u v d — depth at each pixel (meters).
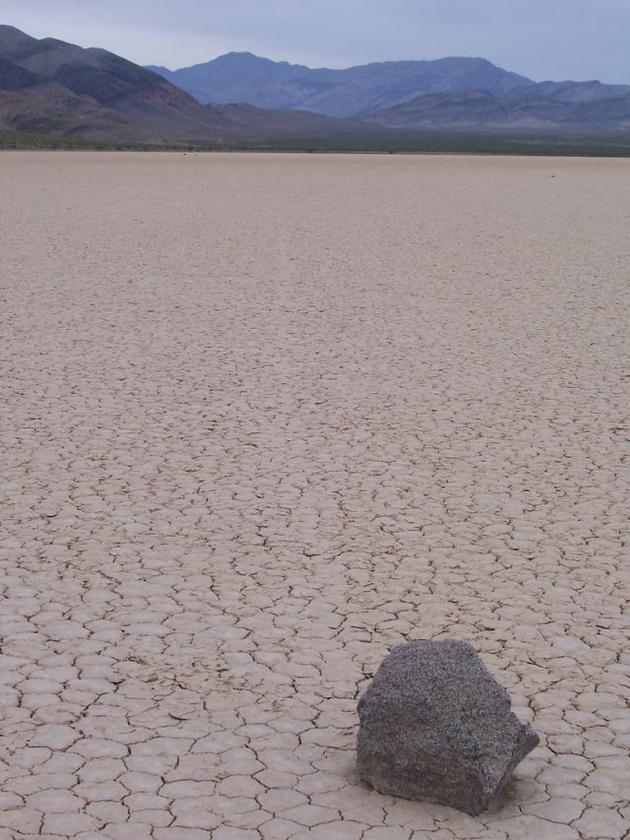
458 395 9.88
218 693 4.77
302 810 3.92
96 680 4.86
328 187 36.50
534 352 11.72
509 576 6.07
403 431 8.74
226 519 6.82
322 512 6.97
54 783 4.07
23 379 10.18
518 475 7.74
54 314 13.50
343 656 5.12
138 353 11.36
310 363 11.02
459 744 3.90
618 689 4.88
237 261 18.59
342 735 4.45
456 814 3.91
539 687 4.88
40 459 7.90
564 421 9.09
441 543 6.51
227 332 12.52
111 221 24.45
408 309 14.23
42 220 24.47
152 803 3.96
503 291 15.87
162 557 6.23
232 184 37.09
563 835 3.80
